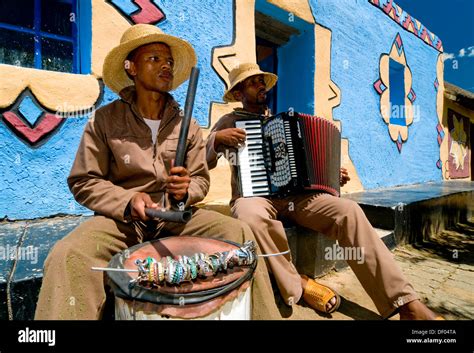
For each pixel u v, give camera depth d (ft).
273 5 12.00
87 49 8.06
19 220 7.02
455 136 27.55
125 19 8.43
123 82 5.85
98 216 4.64
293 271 6.02
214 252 3.99
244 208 6.14
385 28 18.37
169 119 5.36
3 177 6.81
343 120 15.24
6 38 7.67
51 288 3.43
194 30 9.78
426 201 12.82
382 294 5.64
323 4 14.11
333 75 14.66
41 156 7.25
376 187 17.44
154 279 3.18
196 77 4.26
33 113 7.13
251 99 8.00
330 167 6.96
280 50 14.94
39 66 8.08
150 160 5.09
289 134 6.76
